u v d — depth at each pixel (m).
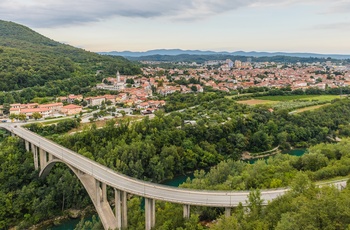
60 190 101.00
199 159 136.88
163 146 132.38
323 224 39.56
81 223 80.38
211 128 152.50
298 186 53.16
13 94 192.38
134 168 115.62
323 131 173.62
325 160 89.38
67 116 172.62
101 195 82.44
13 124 147.50
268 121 174.62
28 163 108.12
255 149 157.62
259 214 52.53
